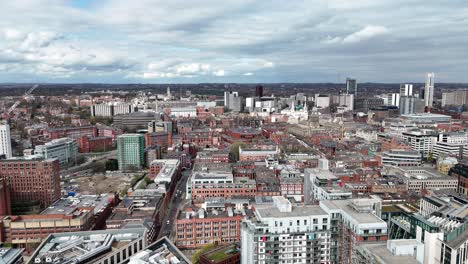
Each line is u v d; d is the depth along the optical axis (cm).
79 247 18462
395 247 16388
